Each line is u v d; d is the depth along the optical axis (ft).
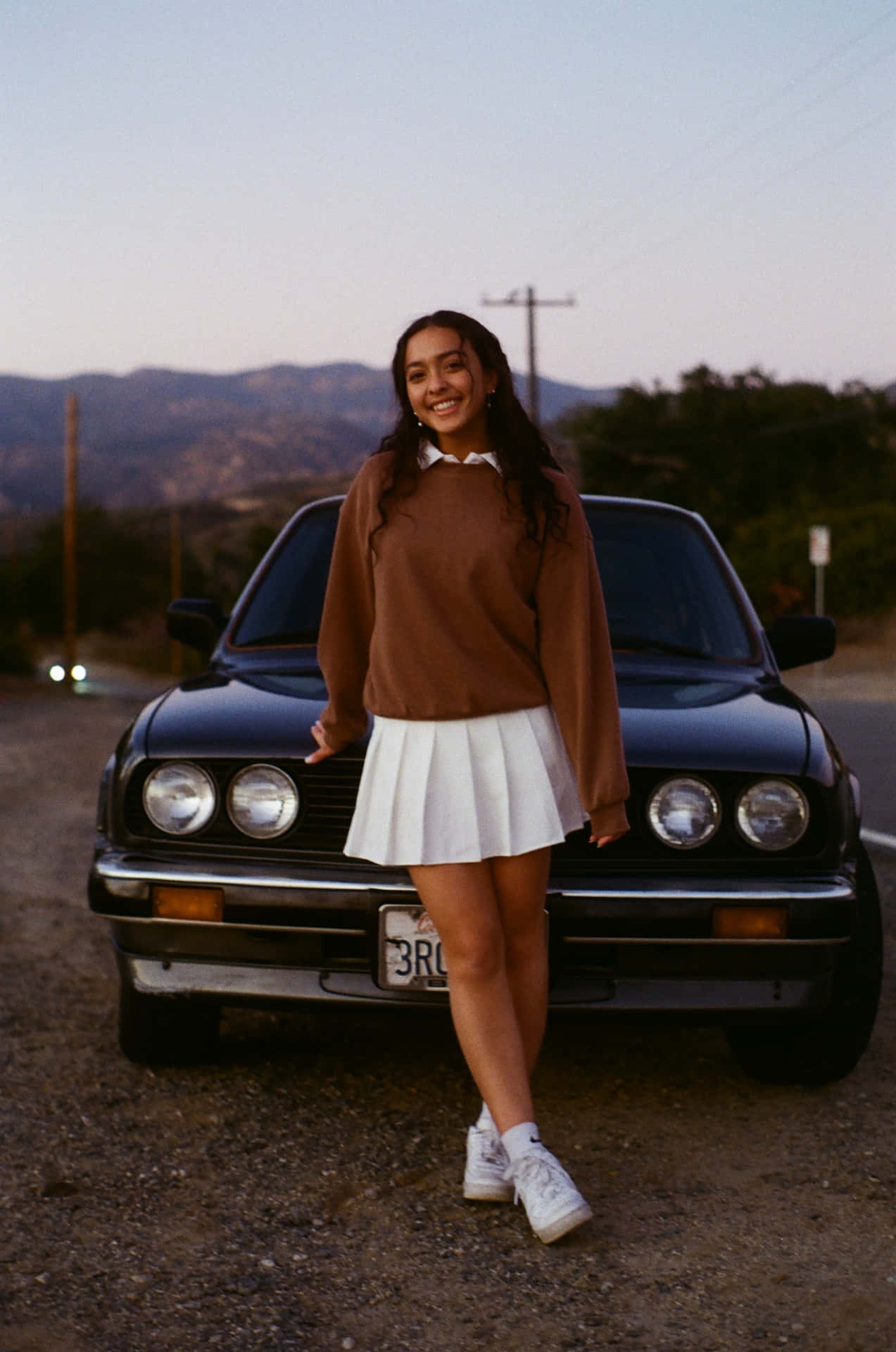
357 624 9.36
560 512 8.62
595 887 9.96
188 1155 10.33
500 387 8.73
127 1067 12.29
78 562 248.32
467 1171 9.46
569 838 10.14
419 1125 10.93
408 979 10.04
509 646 8.66
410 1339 7.73
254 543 272.31
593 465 144.56
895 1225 9.09
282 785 10.38
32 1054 12.67
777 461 135.33
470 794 8.66
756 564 103.04
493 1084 9.04
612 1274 8.48
